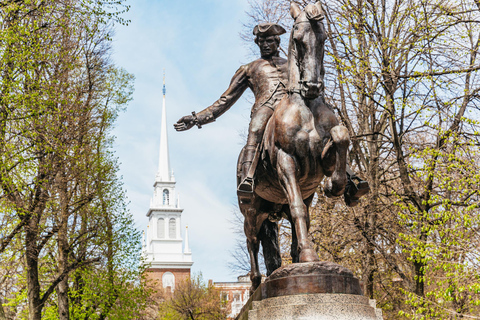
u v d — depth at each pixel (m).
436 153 11.58
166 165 105.81
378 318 5.19
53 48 15.16
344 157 5.58
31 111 14.12
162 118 111.06
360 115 16.33
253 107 7.14
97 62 17.59
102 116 18.73
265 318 5.12
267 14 17.03
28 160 14.02
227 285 59.94
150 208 100.44
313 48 5.86
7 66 13.77
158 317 44.22
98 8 15.55
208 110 7.48
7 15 14.05
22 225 14.16
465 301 11.73
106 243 19.67
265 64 7.32
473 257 10.71
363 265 14.77
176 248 98.06
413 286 13.53
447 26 13.37
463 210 11.05
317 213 15.30
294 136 5.86
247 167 6.64
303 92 5.89
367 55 14.10
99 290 20.42
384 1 14.62
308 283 5.15
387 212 14.73
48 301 21.03
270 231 7.31
